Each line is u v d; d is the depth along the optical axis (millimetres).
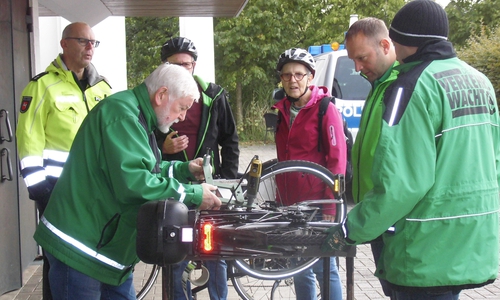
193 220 2656
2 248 5219
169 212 2568
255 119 20844
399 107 2547
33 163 4035
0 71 5223
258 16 21266
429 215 2580
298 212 3350
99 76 4562
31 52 5828
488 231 2639
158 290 5293
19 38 5566
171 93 2877
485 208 2623
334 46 10305
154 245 2551
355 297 5176
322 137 4059
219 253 2818
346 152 4230
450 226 2576
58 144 4211
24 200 5852
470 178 2586
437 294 2652
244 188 3682
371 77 3090
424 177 2492
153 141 3057
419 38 2689
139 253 2590
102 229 2838
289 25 22234
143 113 2883
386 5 22906
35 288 5418
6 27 5297
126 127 2768
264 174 3842
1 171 5156
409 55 2744
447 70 2629
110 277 2893
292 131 4133
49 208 2873
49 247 2822
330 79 9477
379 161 2523
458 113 2576
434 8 2691
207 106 4402
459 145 2578
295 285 4125
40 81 4219
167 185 2797
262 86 21984
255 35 21672
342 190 3717
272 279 3902
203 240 2711
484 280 2613
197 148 4391
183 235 2559
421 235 2588
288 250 2838
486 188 2629
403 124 2529
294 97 4109
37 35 6074
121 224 2852
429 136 2520
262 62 22188
